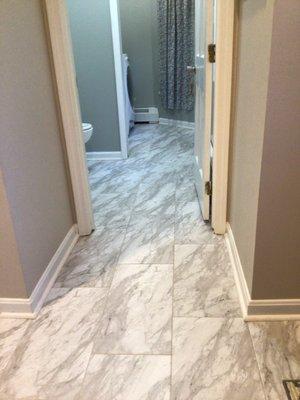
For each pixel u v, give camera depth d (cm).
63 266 208
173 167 352
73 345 153
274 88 123
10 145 152
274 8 113
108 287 188
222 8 180
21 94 162
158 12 445
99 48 343
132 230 243
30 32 172
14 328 164
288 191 138
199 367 140
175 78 464
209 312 167
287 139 130
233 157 204
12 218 153
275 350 146
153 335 156
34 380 138
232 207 211
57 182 208
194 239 228
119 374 139
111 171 350
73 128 212
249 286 160
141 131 479
